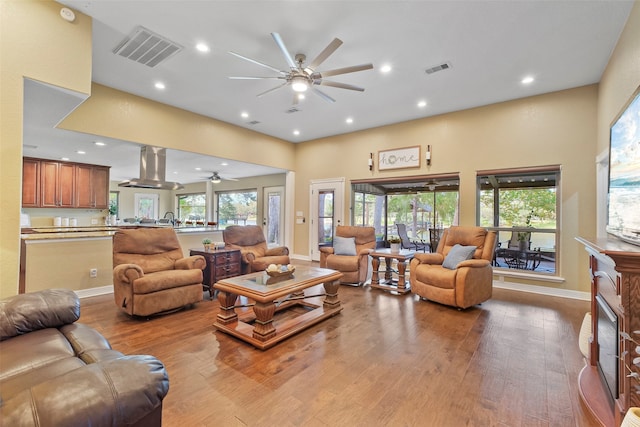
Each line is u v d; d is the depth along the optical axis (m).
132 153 5.47
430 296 3.74
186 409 1.71
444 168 5.11
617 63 2.93
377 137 5.94
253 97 4.41
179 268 3.67
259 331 2.54
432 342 2.64
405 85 4.00
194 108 4.88
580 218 3.99
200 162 6.19
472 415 1.69
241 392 1.88
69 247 3.74
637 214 1.86
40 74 2.37
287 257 4.88
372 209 7.28
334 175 6.61
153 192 10.91
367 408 1.74
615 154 2.42
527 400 1.82
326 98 3.63
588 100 3.94
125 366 0.87
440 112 5.08
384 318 3.26
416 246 7.16
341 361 2.29
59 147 4.90
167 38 2.95
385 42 3.02
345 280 4.70
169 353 2.39
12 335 1.58
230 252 4.35
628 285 1.38
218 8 2.52
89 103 3.86
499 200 5.11
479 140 4.78
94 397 0.75
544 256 4.69
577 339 2.72
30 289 3.43
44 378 1.18
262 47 3.12
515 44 3.03
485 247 3.89
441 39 2.96
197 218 10.62
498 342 2.65
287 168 7.13
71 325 1.80
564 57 3.25
